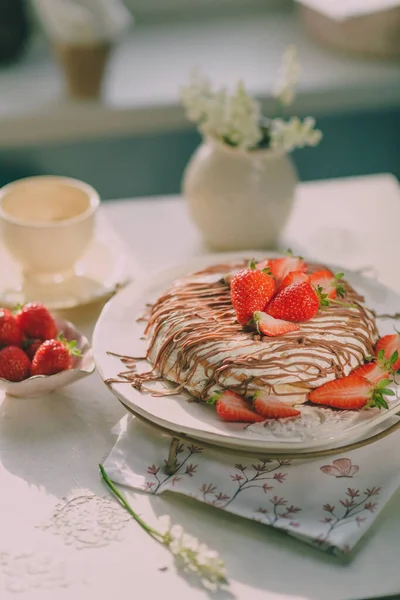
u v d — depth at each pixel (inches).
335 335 31.6
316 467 30.6
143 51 64.7
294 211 45.4
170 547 28.4
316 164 66.3
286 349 30.8
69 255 38.3
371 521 28.7
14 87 60.0
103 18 55.6
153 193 64.3
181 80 60.8
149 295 35.9
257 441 29.0
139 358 32.8
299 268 33.7
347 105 61.8
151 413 30.1
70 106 57.8
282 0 70.2
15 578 27.7
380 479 30.1
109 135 59.4
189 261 37.4
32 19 64.5
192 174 41.3
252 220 40.6
